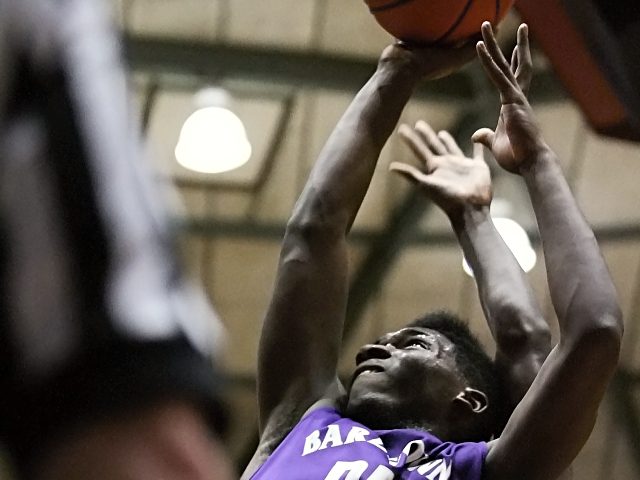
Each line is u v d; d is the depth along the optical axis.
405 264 11.38
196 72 9.65
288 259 2.82
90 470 0.60
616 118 5.01
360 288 11.30
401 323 11.77
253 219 11.09
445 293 11.55
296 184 10.79
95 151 0.65
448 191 3.05
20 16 0.67
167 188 0.72
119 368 0.61
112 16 0.74
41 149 0.64
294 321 2.77
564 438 2.32
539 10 4.79
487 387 2.73
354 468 2.44
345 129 2.93
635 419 11.66
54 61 0.66
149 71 9.60
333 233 2.83
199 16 9.51
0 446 0.62
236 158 9.60
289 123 10.21
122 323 0.62
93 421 0.60
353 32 9.66
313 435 2.56
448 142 3.22
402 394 2.67
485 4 2.83
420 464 2.47
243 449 12.09
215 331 0.66
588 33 4.77
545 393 2.32
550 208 2.46
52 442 0.60
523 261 10.02
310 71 9.76
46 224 0.63
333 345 2.79
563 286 2.36
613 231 11.11
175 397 0.62
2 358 0.61
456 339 2.80
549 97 10.12
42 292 0.62
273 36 9.67
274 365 2.76
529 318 2.79
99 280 0.62
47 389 0.60
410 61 2.93
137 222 0.64
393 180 10.76
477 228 3.00
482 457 2.43
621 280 11.38
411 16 2.84
